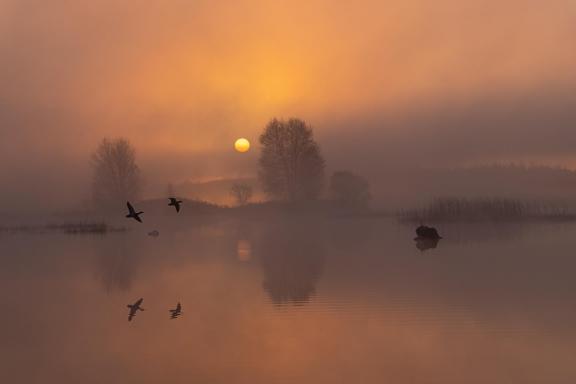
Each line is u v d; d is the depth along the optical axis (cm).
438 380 1119
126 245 4459
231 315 1753
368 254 3319
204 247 4116
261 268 2830
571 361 1227
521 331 1485
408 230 5366
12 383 1157
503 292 2008
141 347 1409
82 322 1703
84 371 1226
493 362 1230
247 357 1300
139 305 1948
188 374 1189
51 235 6097
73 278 2619
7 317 1789
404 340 1420
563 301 1836
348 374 1163
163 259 3344
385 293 2028
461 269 2586
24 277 2678
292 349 1357
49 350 1402
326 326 1580
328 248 3772
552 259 2842
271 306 1869
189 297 2072
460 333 1477
